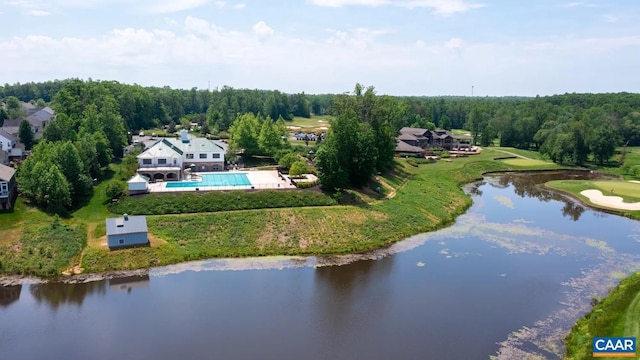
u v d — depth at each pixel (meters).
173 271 57.94
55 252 59.34
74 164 73.50
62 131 96.00
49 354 40.50
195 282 55.12
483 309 49.31
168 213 70.44
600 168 138.12
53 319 46.38
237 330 44.41
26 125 107.50
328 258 63.81
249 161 109.81
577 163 144.12
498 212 88.81
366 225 73.62
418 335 43.97
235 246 64.69
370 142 88.38
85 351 40.91
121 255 59.44
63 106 117.81
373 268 60.53
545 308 49.72
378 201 83.69
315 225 71.50
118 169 93.19
